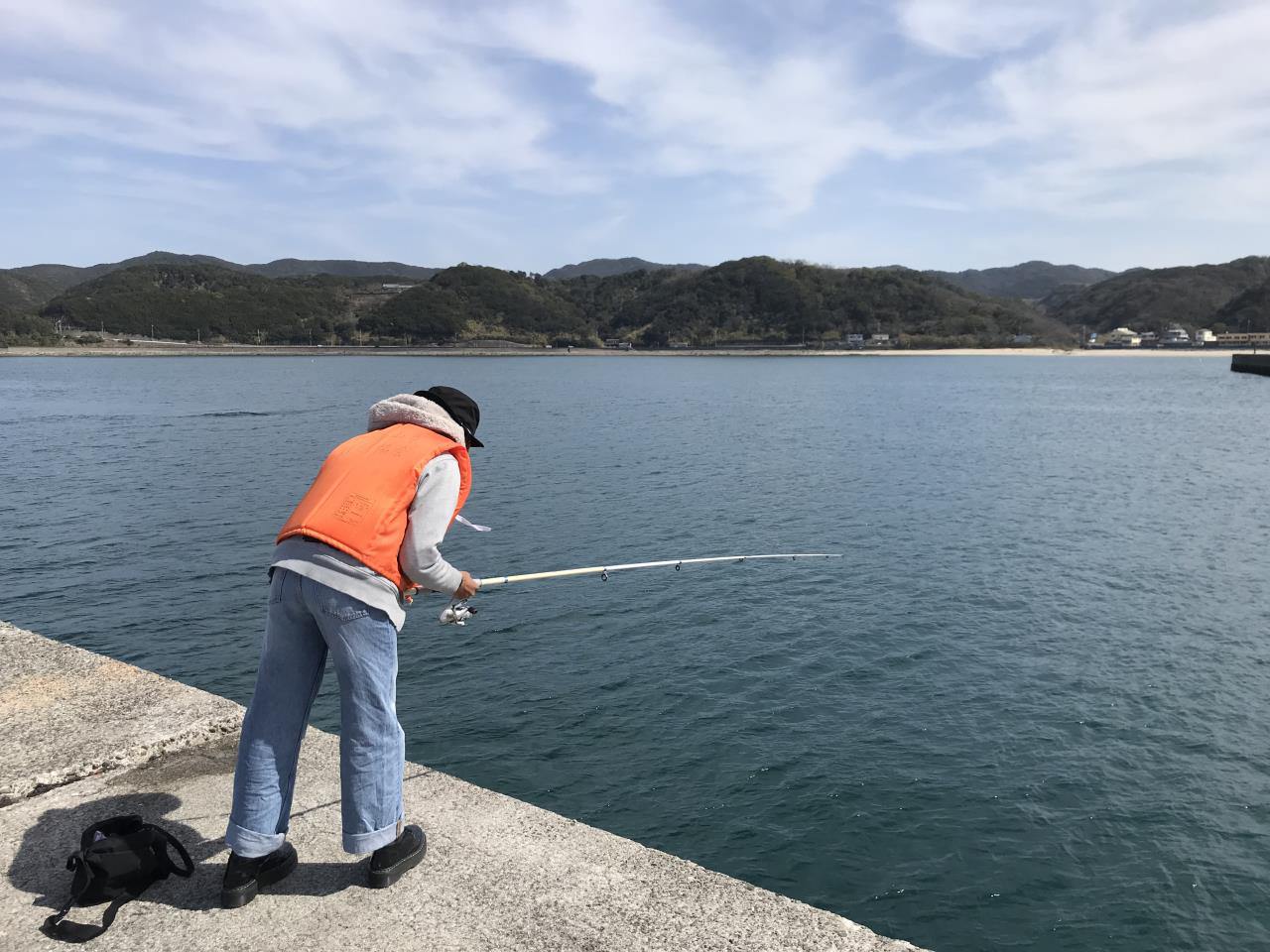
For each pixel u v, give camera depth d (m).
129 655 13.08
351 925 2.29
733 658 12.88
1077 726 10.70
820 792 9.19
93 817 2.79
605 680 12.03
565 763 9.82
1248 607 15.59
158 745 3.23
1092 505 26.33
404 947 2.21
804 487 29.42
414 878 2.52
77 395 80.38
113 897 2.36
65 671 3.87
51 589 16.42
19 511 24.31
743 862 8.08
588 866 2.60
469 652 13.08
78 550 19.48
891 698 11.51
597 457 37.72
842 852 8.22
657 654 13.05
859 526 22.73
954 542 20.78
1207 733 10.52
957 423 56.94
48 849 2.61
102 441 42.56
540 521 23.17
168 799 2.92
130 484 29.09
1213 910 7.39
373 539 2.35
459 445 2.62
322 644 2.48
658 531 21.89
